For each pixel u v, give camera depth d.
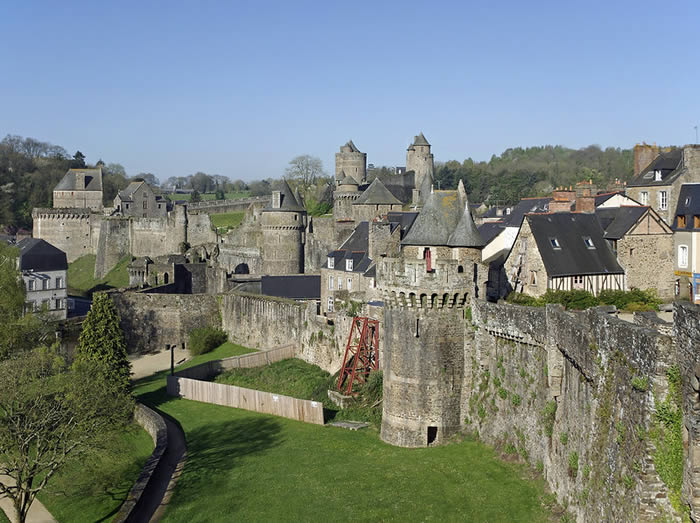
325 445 41.28
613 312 26.31
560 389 28.91
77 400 39.09
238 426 48.16
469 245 40.62
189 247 112.31
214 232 118.38
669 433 18.34
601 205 56.59
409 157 137.38
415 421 38.78
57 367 43.53
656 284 48.06
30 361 43.19
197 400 56.03
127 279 116.56
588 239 47.69
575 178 140.62
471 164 167.88
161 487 38.09
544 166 155.00
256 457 40.75
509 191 142.25
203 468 40.03
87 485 39.88
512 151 174.00
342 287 67.56
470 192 148.75
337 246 91.06
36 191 160.00
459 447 36.84
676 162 62.78
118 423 42.47
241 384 59.12
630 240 47.22
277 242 91.88
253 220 106.88
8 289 59.94
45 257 89.50
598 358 23.31
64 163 169.62
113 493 40.03
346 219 97.94
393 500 31.97
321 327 60.56
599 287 46.47
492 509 29.36
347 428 44.53
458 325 38.44
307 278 76.75
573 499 26.02
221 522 32.72
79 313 96.56
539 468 31.19
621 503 20.45
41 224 133.00
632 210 48.62
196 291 91.44
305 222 95.44
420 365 38.56
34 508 39.31
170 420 51.25
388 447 39.28
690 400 17.30
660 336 18.80
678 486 17.91
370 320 51.09
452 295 37.91
